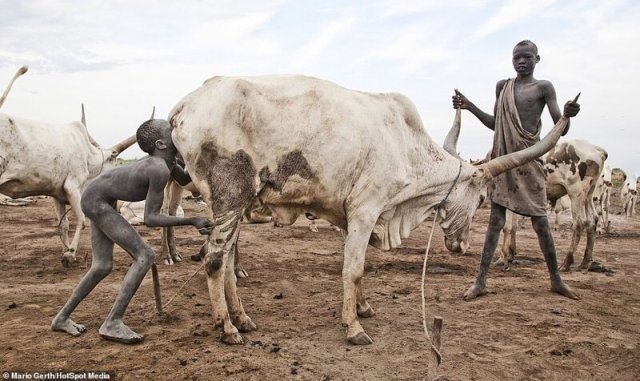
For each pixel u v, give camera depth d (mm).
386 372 4453
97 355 4641
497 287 7559
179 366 4449
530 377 4484
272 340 5148
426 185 5824
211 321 5672
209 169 5082
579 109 5938
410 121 5781
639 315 6324
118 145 10023
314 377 4316
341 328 5562
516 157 6137
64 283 7258
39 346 4816
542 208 7031
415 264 9320
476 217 18391
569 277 8523
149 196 4918
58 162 8469
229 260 5332
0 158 7809
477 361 4734
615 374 4617
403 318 5945
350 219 5375
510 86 6992
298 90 5195
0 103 7898
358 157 5238
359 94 5535
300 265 8938
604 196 15508
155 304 6184
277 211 5387
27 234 11469
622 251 11680
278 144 5082
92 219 5035
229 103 5008
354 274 5250
